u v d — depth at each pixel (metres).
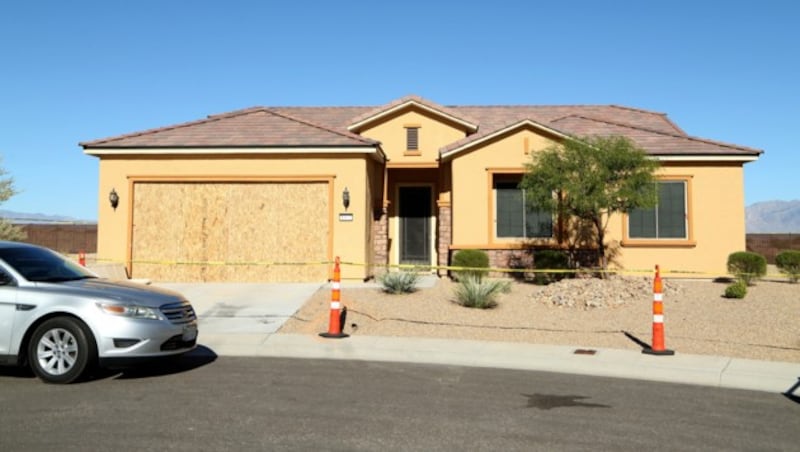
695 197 19.11
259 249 17.91
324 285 17.03
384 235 20.52
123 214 18.00
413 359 9.95
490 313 13.34
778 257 18.12
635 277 16.97
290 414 6.62
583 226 18.89
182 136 18.55
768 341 10.84
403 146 20.97
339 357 10.03
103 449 5.41
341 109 25.53
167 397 7.23
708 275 18.45
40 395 7.23
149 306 8.07
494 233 18.98
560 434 6.15
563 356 9.81
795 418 6.91
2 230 18.98
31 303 7.83
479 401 7.36
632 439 6.05
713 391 8.17
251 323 12.32
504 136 18.94
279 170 18.00
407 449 5.60
